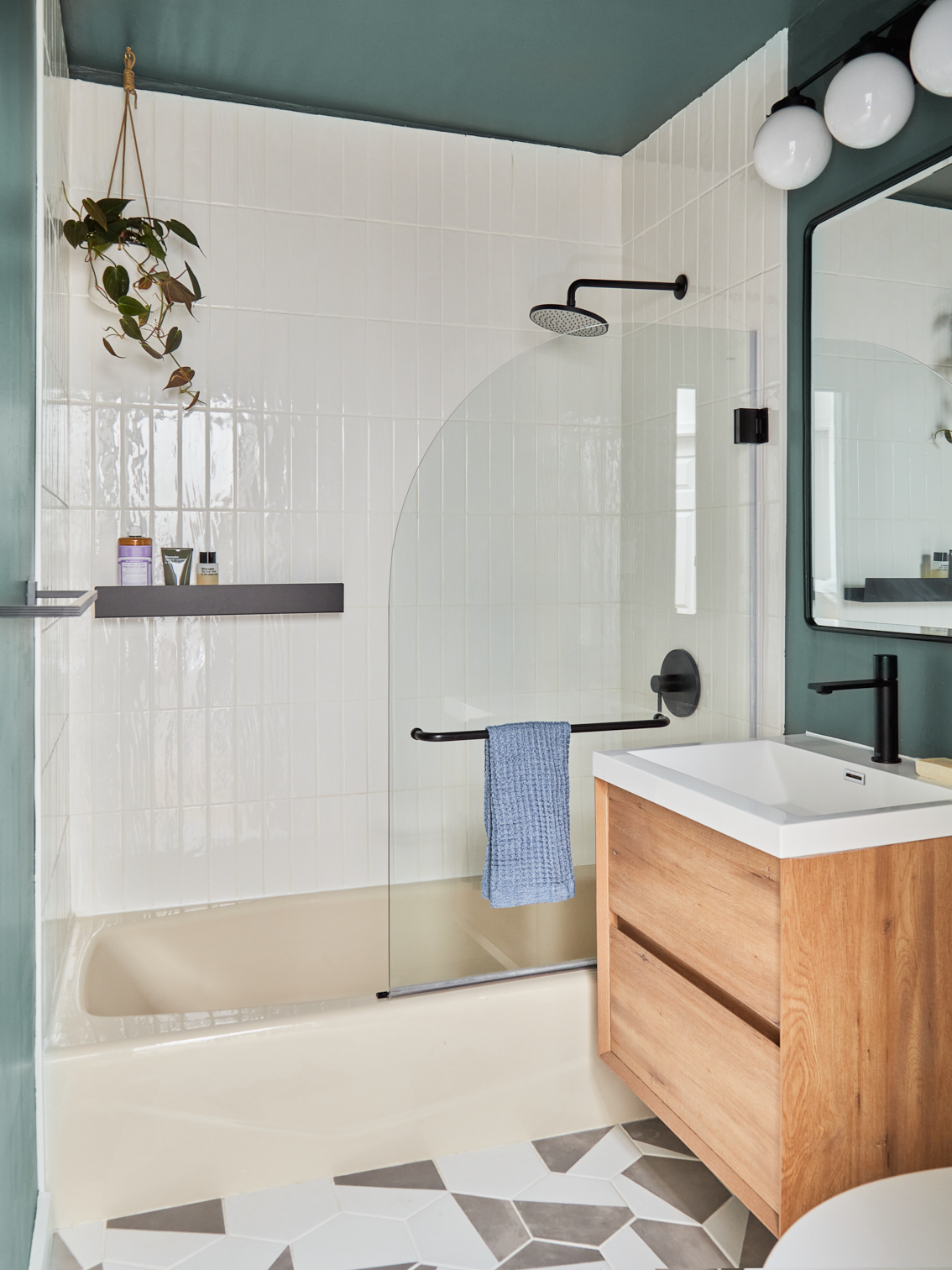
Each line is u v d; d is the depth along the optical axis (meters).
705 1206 1.92
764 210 2.41
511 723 2.27
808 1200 1.50
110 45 2.42
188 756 2.72
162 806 2.70
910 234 1.95
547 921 2.30
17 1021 1.53
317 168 2.76
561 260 3.04
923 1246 1.17
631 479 2.34
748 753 2.19
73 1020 2.04
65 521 2.42
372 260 2.83
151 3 2.23
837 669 2.19
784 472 2.36
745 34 2.37
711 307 2.64
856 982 1.52
